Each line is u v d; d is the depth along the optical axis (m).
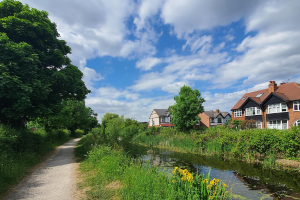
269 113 27.56
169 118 54.22
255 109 30.14
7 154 7.95
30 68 9.94
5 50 9.30
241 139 14.12
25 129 12.88
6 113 9.79
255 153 13.00
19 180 6.68
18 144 9.74
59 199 4.96
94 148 10.98
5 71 9.09
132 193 4.86
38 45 12.04
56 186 6.05
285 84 28.44
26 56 10.10
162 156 14.70
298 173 9.66
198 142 17.78
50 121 19.77
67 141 27.98
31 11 12.35
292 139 11.34
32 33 11.22
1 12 11.34
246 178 8.87
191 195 4.83
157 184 5.12
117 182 6.16
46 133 18.28
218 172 9.91
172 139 22.03
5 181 5.97
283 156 11.62
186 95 26.80
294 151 11.23
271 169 10.51
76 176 7.24
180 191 4.95
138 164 8.37
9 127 9.93
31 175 7.44
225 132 16.78
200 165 11.55
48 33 12.55
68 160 10.80
